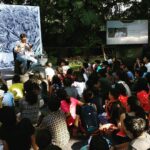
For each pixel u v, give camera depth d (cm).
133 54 2873
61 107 949
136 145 566
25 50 1628
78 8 2948
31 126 638
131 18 3152
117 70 1362
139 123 573
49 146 486
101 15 3081
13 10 1978
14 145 623
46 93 1198
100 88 1065
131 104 758
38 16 2092
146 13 3159
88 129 910
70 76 1270
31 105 912
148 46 2755
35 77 1294
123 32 2734
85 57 2984
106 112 916
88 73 1642
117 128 824
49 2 3028
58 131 800
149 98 944
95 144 489
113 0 3144
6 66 1895
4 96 988
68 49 3080
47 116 812
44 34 3122
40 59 1938
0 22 1916
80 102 977
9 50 1923
